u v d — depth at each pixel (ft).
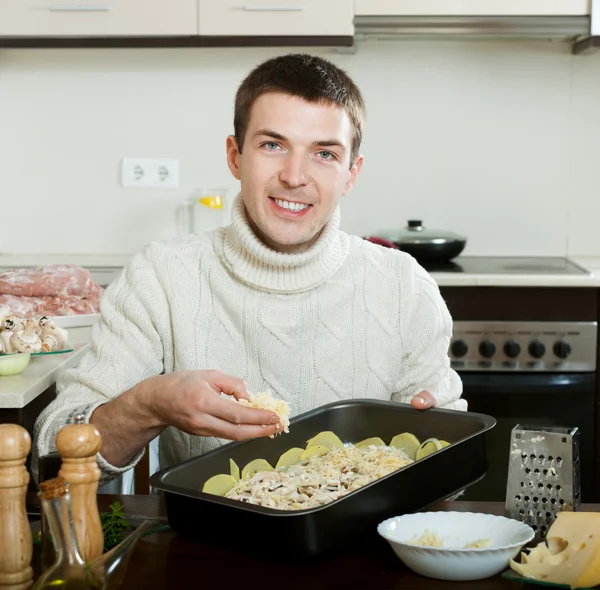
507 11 9.44
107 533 3.51
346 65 10.55
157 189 10.72
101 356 4.99
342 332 5.25
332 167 4.72
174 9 9.45
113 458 4.34
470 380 8.95
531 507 3.67
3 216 10.78
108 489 5.73
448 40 10.44
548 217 10.70
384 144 10.64
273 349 5.13
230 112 10.63
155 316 5.10
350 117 4.78
